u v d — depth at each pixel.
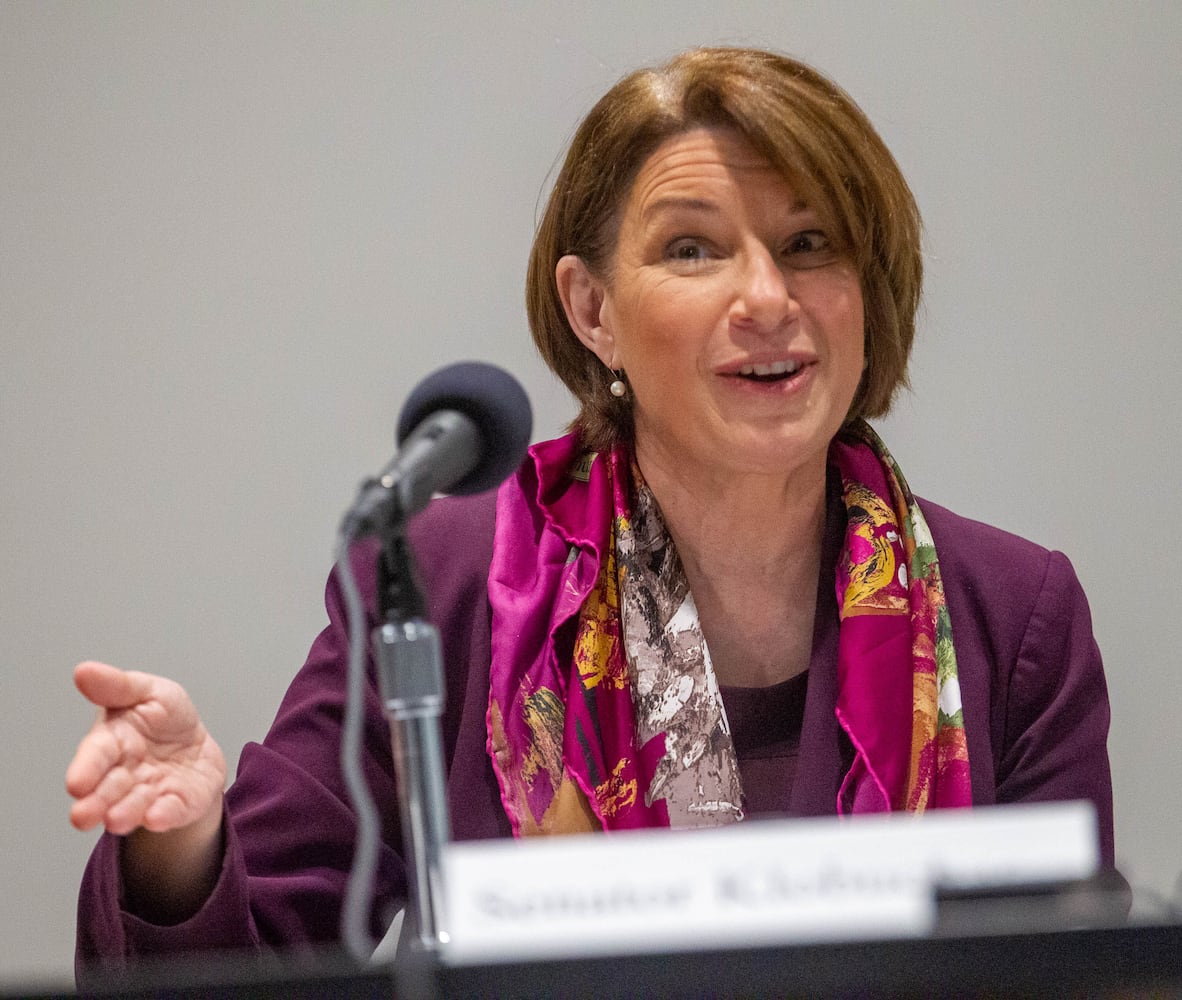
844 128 5.99
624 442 6.89
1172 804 10.00
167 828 4.37
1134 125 10.09
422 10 10.25
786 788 6.44
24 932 10.26
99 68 10.31
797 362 5.93
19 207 10.32
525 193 10.30
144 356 10.34
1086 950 3.03
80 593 10.32
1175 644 10.08
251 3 10.29
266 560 10.33
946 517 7.05
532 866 3.22
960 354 10.15
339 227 10.32
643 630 6.47
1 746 10.29
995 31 10.09
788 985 3.03
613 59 10.18
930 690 6.42
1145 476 10.12
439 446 3.75
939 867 3.20
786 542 6.52
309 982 3.04
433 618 6.55
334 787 6.19
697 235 5.99
